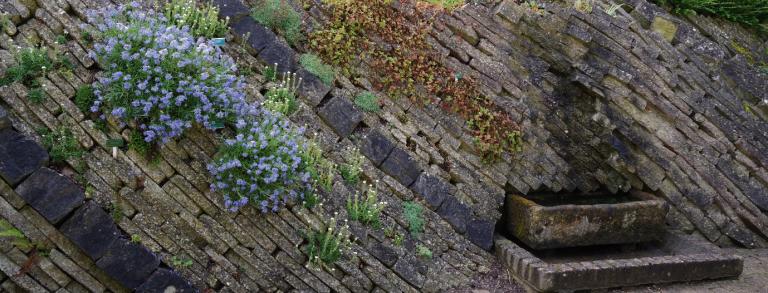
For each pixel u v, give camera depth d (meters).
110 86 4.13
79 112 4.14
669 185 6.78
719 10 8.55
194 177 4.38
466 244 5.55
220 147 4.43
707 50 7.54
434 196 5.54
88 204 4.04
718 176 6.91
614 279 5.43
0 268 3.83
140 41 4.14
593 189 6.63
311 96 5.34
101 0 4.61
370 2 5.86
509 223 6.02
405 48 5.88
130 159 4.23
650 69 6.82
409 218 5.28
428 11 6.10
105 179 4.14
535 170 6.25
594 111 6.65
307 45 5.61
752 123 7.36
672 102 6.89
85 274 4.11
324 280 4.75
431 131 5.79
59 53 4.22
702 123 7.00
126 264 4.13
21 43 4.22
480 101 6.07
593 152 6.60
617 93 6.67
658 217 6.24
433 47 6.01
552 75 6.51
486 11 6.34
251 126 4.55
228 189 4.41
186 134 4.36
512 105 6.13
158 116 4.16
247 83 5.09
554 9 6.51
